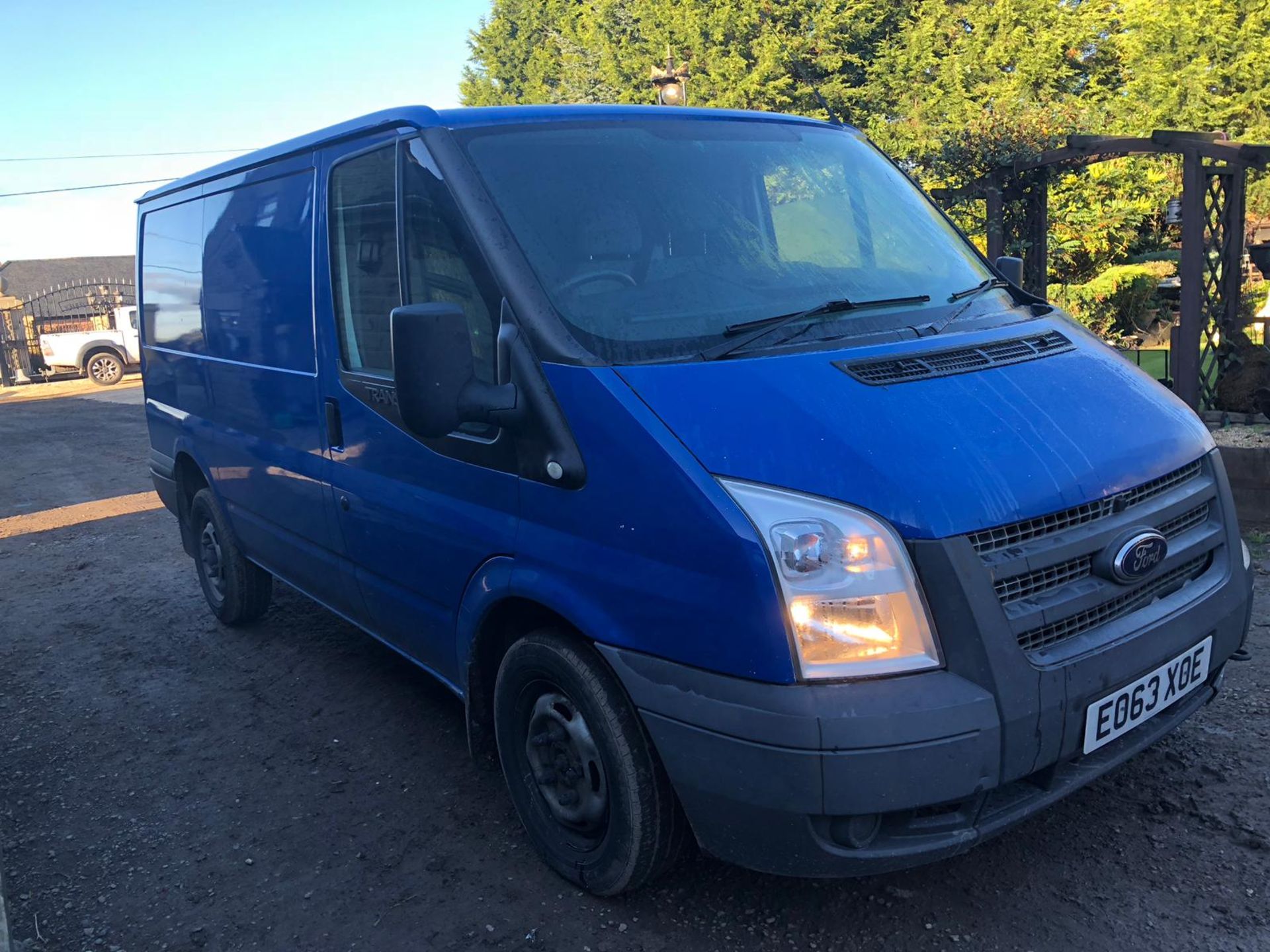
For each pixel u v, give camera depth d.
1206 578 2.95
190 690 5.04
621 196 3.24
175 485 5.99
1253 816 3.21
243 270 4.64
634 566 2.64
